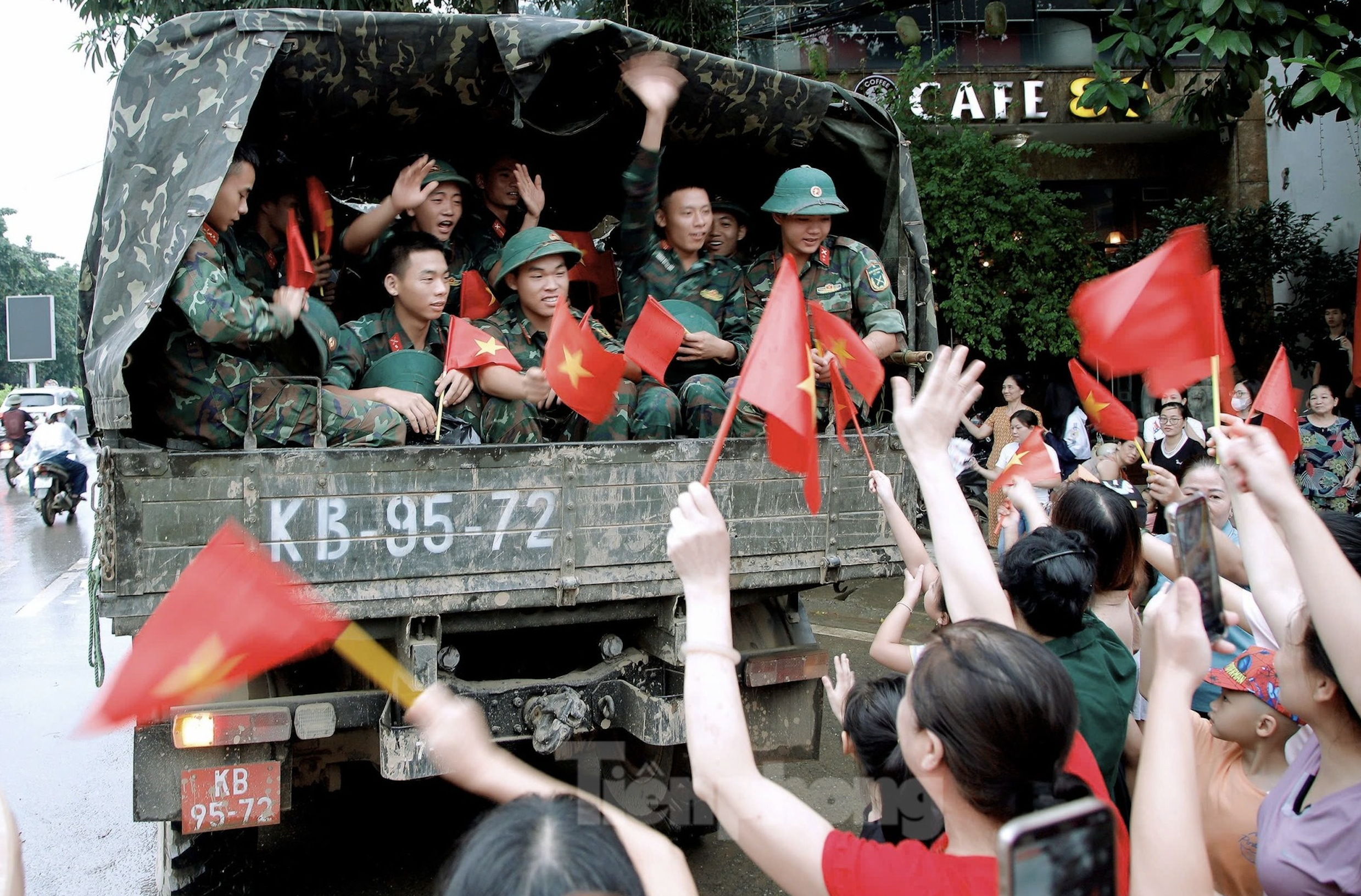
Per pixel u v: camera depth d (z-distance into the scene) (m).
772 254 5.67
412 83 4.56
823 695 4.48
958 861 1.62
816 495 2.15
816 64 11.95
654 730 3.95
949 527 2.00
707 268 5.60
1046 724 1.58
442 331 5.06
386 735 3.67
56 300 51.19
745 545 4.19
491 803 5.09
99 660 3.95
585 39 4.55
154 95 4.09
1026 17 13.96
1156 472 3.58
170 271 3.73
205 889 3.87
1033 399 12.66
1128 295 2.59
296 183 5.27
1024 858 1.19
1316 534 1.94
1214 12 7.10
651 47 4.63
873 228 5.69
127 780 5.55
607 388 4.21
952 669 1.63
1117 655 2.62
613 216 6.41
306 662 4.02
